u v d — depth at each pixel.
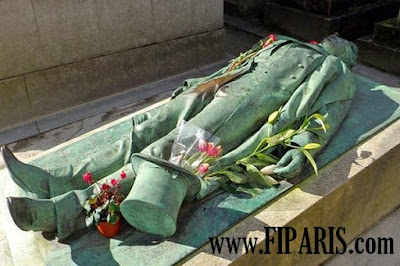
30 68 3.75
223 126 2.13
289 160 2.08
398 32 4.62
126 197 1.80
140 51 4.31
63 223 1.80
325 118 2.33
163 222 1.74
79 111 4.05
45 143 3.57
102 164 2.00
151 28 4.29
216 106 2.18
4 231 2.16
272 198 2.02
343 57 2.76
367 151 2.35
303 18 5.53
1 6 3.41
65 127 3.80
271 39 2.75
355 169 2.22
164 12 4.31
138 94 4.32
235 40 5.76
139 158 1.84
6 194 2.38
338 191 2.13
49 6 3.63
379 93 2.85
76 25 3.84
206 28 4.70
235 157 2.09
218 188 2.06
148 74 4.48
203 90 2.29
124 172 1.91
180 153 1.98
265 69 2.42
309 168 2.20
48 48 3.77
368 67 4.84
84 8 3.82
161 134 2.17
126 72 4.31
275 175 2.10
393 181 2.61
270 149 2.18
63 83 3.97
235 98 2.22
